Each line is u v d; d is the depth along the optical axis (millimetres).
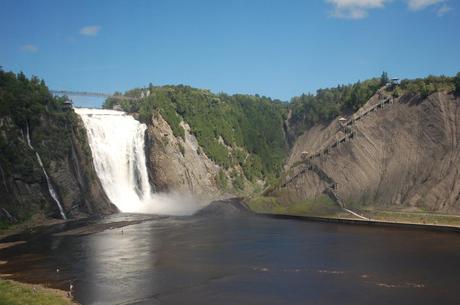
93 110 164375
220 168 180875
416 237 101062
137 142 163250
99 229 115312
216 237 105000
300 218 131875
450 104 136000
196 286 69125
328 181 145625
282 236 105688
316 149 165750
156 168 163125
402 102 146375
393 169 134875
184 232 111688
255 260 83562
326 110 188750
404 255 85250
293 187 152250
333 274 74312
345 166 145375
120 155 157750
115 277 73750
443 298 63000
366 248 91562
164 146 164875
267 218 135250
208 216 138750
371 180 137750
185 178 167125
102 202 142500
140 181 161875
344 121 163500
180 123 178375
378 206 129125
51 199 127312
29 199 122500
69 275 75125
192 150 175750
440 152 129375
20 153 122312
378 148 142750
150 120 165875
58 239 103188
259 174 193125
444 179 122750
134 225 122000
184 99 187375
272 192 155875
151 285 69688
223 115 197125
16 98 127812
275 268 78250
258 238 103562
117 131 159875
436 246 91750
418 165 130875
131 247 94625
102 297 64562
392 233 106562
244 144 197750
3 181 117375
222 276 73938
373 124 148500
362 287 67688
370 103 157000
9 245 97625
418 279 71000
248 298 63906
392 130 143000
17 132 124250
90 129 151625
